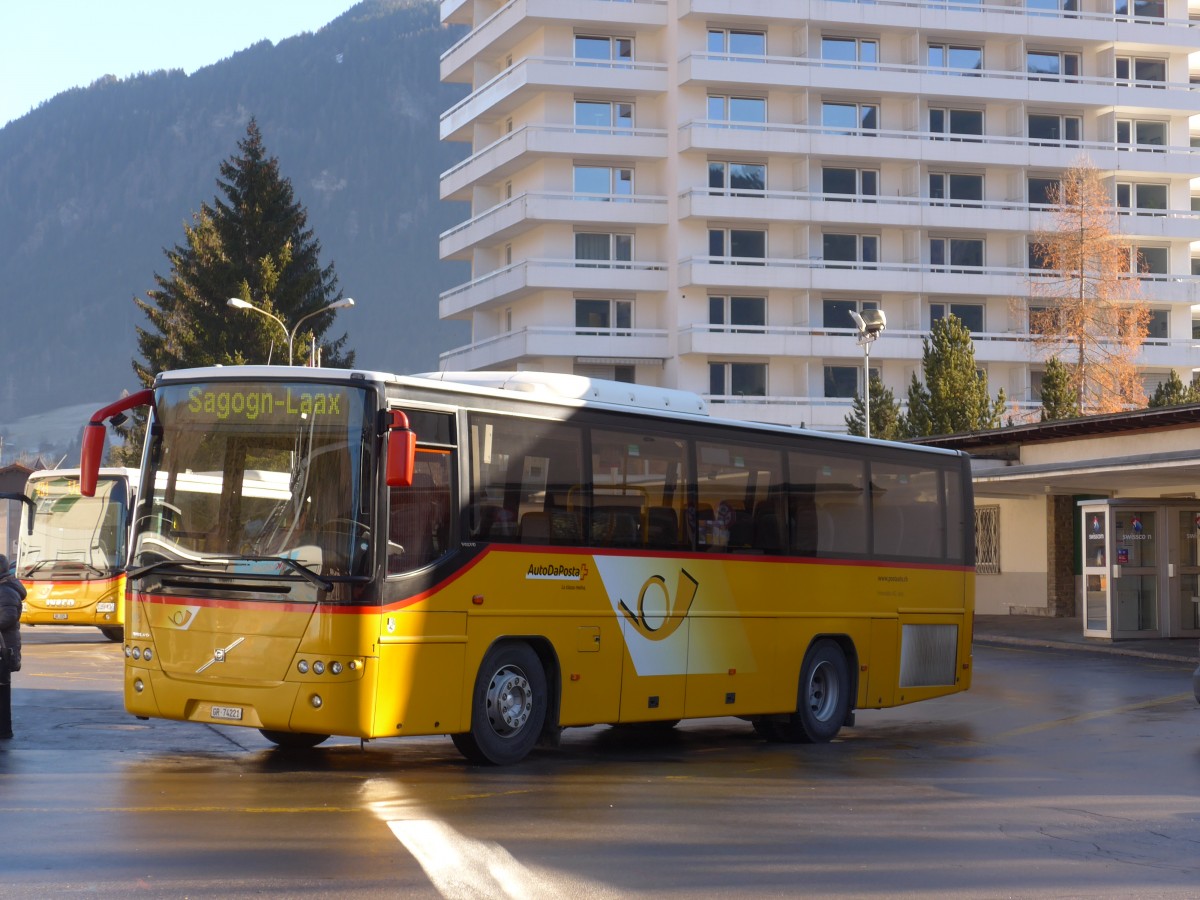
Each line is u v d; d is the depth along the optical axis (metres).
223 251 78.00
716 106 71.75
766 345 71.25
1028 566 39.75
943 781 12.90
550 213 69.88
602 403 14.29
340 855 8.66
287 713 11.62
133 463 75.31
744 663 15.52
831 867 8.87
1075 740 16.17
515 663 13.08
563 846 9.23
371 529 11.73
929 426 46.56
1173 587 30.52
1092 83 75.75
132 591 12.44
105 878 7.89
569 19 70.12
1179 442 32.69
